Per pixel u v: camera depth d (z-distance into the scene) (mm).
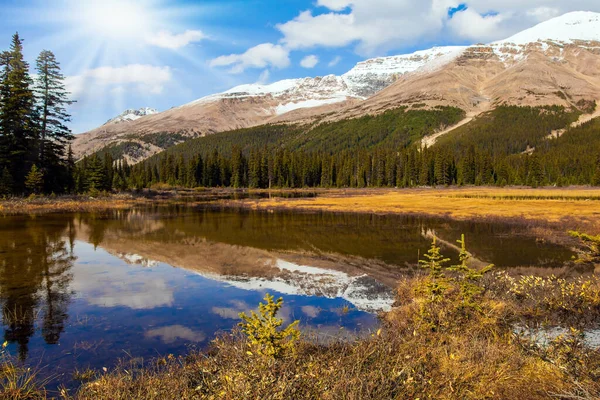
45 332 10711
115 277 17359
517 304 12484
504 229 34031
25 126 51312
